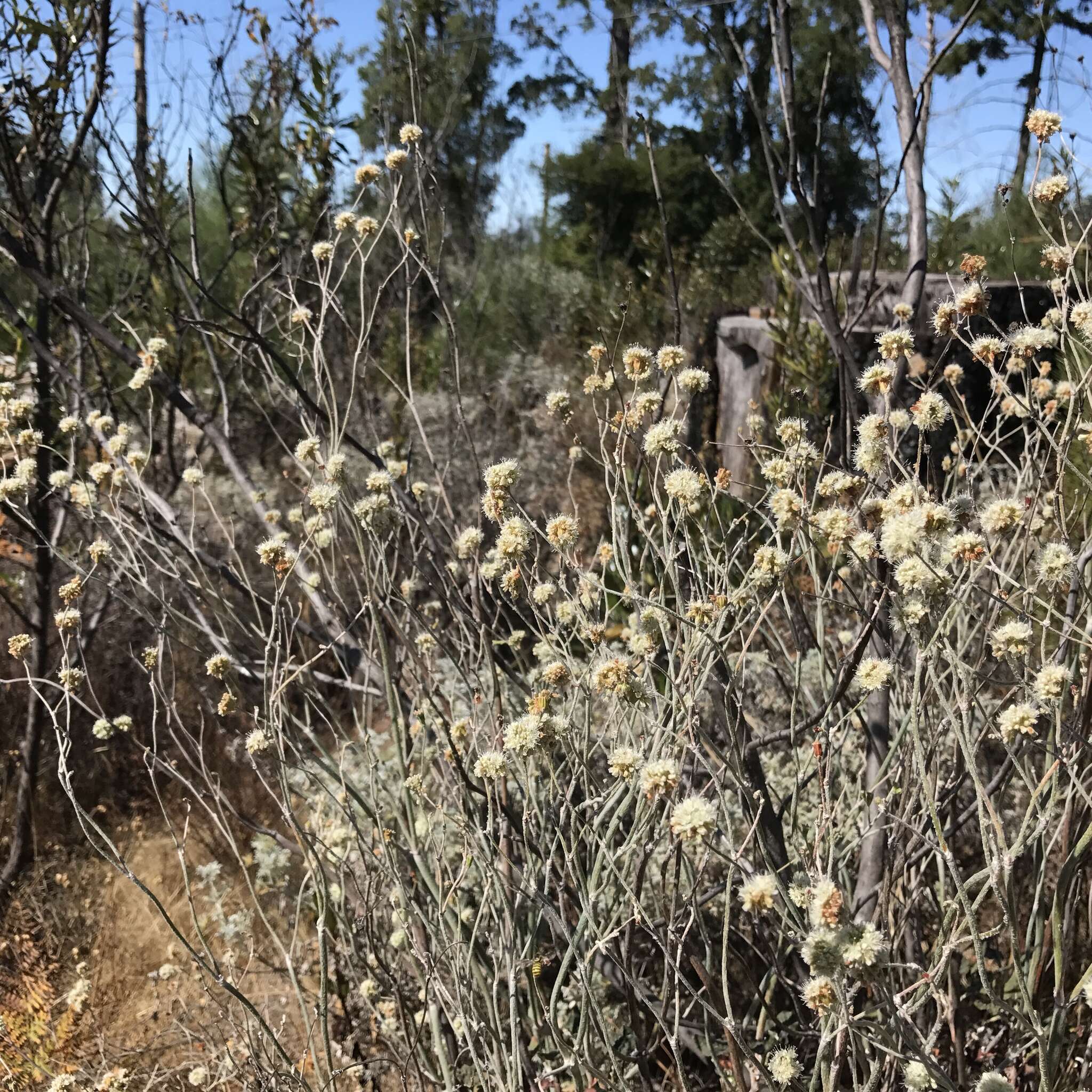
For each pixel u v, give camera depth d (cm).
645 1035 176
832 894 121
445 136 566
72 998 252
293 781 339
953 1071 183
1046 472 250
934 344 414
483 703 221
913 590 140
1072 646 178
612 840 187
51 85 309
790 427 194
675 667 186
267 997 253
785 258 472
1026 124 170
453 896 189
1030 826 172
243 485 286
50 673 356
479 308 947
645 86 1602
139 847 352
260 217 388
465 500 541
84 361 362
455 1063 191
